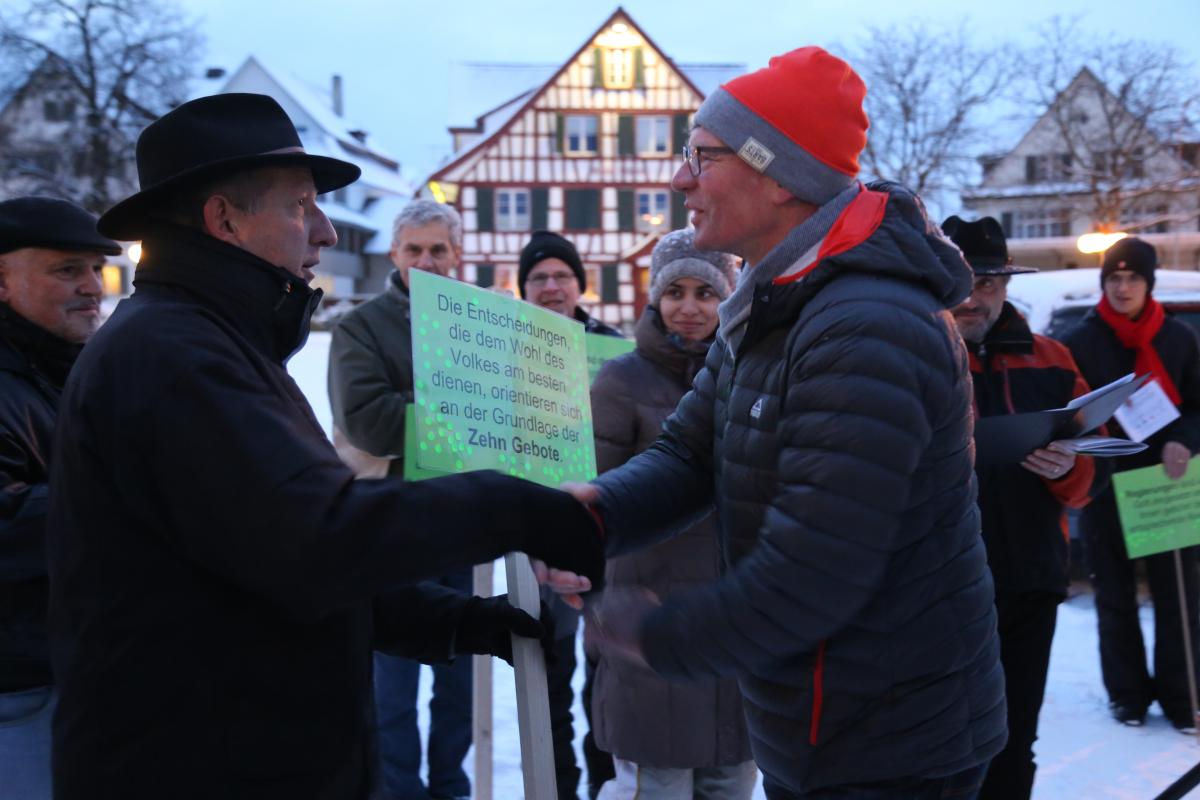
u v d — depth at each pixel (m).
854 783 1.63
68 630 1.39
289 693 1.41
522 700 1.71
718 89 1.75
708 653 1.52
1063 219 31.66
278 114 1.57
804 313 1.59
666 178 34.06
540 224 34.09
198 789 1.35
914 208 1.66
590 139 34.03
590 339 3.59
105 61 29.72
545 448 1.89
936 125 29.42
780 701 1.67
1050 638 2.88
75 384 1.41
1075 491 2.81
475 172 34.00
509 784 3.55
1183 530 3.93
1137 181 29.12
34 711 2.06
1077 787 3.54
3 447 2.07
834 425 1.48
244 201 1.50
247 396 1.34
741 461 1.69
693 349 2.74
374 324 3.38
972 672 1.67
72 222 2.26
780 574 1.48
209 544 1.30
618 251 34.16
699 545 2.64
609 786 3.09
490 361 1.77
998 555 2.82
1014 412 2.98
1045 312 6.18
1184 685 4.07
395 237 3.46
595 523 1.53
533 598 1.75
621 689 2.64
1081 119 28.89
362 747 1.50
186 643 1.36
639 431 2.76
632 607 1.61
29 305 2.23
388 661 3.39
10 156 29.78
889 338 1.50
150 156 1.52
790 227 1.74
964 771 1.71
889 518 1.47
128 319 1.40
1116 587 4.17
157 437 1.31
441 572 1.38
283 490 1.29
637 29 33.69
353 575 1.30
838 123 1.67
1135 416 3.84
